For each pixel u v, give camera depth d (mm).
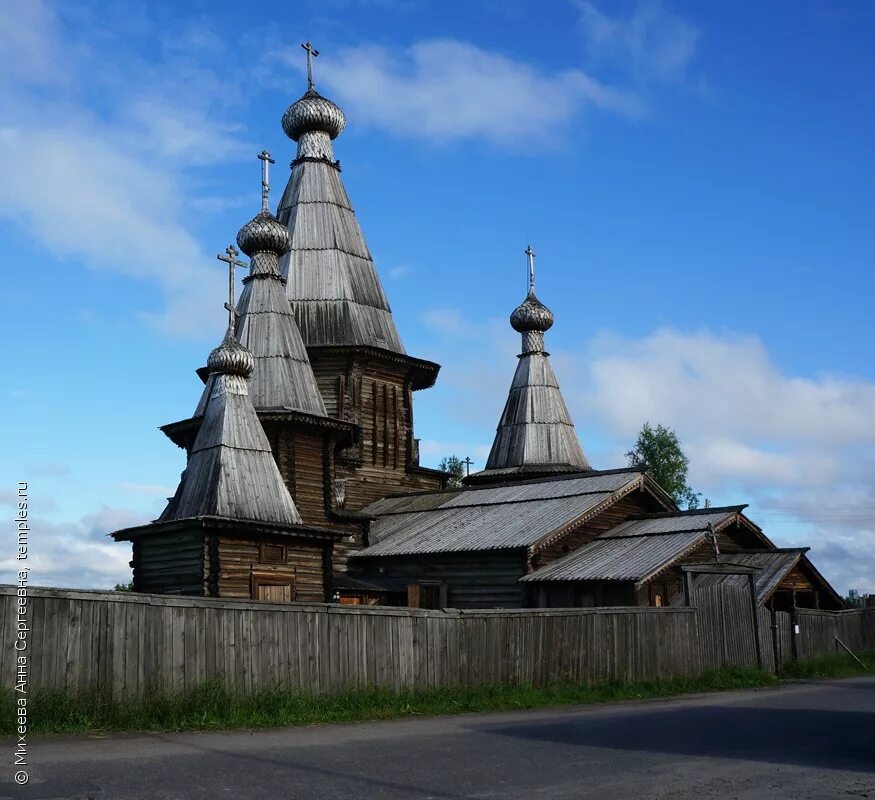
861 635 38875
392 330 47281
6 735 13969
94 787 10297
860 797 10398
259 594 31016
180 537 31250
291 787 10570
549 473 51969
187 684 16750
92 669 15586
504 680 22547
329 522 38938
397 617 20453
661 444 69125
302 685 18453
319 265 46344
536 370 54938
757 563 35781
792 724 17359
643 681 26156
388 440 46250
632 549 34594
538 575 33781
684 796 10359
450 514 40656
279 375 39344
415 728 16531
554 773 11750
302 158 49062
